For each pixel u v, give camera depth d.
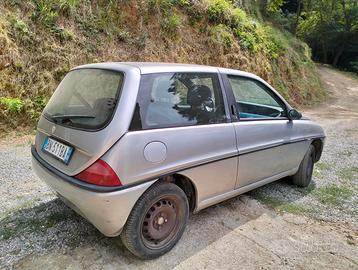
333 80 23.64
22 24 6.42
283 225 3.12
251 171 3.19
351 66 32.59
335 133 8.30
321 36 34.97
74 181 2.21
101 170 2.10
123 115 2.17
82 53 7.27
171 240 2.56
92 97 2.43
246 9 17.12
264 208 3.47
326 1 32.41
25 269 2.27
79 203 2.22
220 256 2.54
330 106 14.63
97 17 8.05
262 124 3.26
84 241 2.64
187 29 10.64
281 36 17.97
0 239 2.63
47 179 2.54
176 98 2.54
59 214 3.06
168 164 2.37
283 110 3.69
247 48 12.09
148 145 2.25
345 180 4.55
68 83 2.81
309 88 15.98
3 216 3.01
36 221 2.93
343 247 2.79
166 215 2.50
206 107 2.76
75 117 2.40
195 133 2.57
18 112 5.89
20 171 4.18
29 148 5.16
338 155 5.93
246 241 2.79
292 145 3.72
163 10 9.83
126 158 2.14
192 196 2.76
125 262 2.40
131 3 8.99
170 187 2.45
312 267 2.49
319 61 36.62
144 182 2.25
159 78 2.47
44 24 6.83
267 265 2.47
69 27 7.33
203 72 2.84
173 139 2.41
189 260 2.47
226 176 2.91
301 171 4.05
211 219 3.14
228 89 3.00
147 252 2.39
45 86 6.38
